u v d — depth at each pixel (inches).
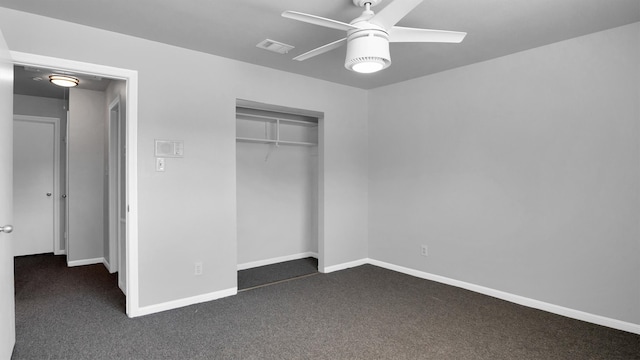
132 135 118.9
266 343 101.9
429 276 163.5
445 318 119.8
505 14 100.0
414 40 90.7
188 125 130.2
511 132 135.0
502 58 137.0
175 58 127.0
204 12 100.6
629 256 109.3
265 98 150.5
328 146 175.5
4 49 86.1
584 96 117.0
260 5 95.7
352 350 98.3
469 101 147.6
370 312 125.0
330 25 83.0
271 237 195.5
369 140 190.5
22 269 180.1
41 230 212.5
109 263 176.4
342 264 181.8
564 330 110.5
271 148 195.5
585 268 117.7
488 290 142.6
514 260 134.8
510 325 114.3
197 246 132.6
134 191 119.3
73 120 187.8
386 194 182.2
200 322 115.7
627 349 98.3
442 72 156.9
